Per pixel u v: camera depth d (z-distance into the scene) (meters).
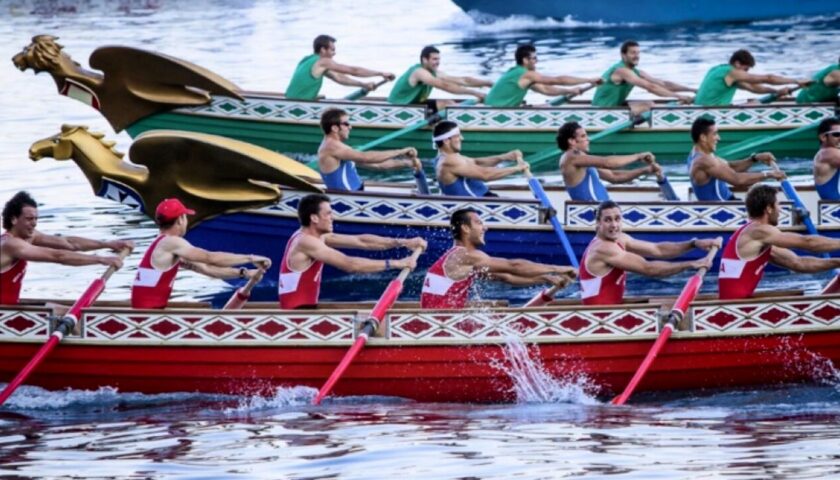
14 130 108.62
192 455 43.88
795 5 162.50
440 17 181.38
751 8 162.75
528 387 51.94
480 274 53.56
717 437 45.03
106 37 164.25
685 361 52.03
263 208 68.12
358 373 51.78
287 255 53.12
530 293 67.25
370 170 93.25
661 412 49.38
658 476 40.28
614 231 52.53
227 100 92.75
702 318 51.81
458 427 47.16
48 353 51.03
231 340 51.44
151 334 51.56
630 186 76.31
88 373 51.94
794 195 67.06
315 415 49.41
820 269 53.12
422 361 51.75
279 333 51.50
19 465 43.12
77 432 47.25
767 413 48.81
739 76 92.94
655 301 53.94
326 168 71.69
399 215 68.25
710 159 69.19
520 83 93.50
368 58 145.38
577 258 68.69
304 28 174.25
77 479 41.47
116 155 62.81
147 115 81.00
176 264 52.81
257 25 178.75
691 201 67.88
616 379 52.16
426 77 94.00
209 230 69.56
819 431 45.66
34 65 77.75
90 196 88.56
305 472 41.75
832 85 93.12
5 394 50.00
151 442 45.66
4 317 51.69
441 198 67.88
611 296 52.97
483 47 150.38
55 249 52.94
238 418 49.03
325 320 51.50
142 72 79.62
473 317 51.50
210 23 181.00
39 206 85.50
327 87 130.12
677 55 137.62
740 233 52.94
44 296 67.56
